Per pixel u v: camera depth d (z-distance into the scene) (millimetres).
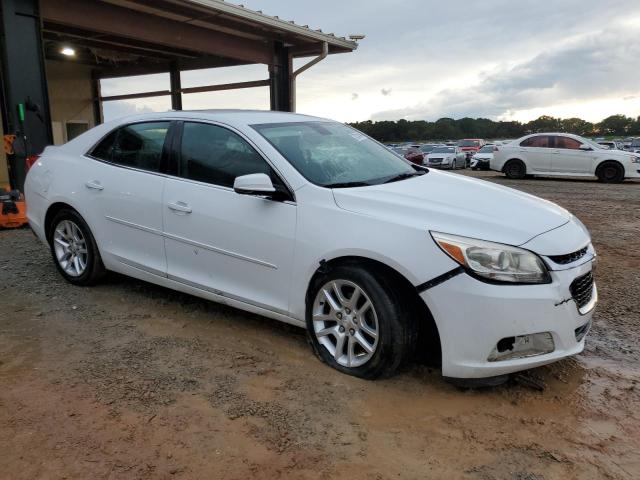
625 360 3436
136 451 2436
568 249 2938
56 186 4648
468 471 2342
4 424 2627
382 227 2975
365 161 3912
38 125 9227
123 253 4270
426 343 3242
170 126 4051
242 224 3490
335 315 3188
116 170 4281
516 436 2602
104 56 16938
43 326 3836
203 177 3775
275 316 3498
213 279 3736
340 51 15281
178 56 17016
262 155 3525
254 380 3098
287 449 2471
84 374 3141
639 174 15703
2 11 8711
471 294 2740
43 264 5422
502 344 2803
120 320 3965
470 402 2900
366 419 2723
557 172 16562
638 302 4516
